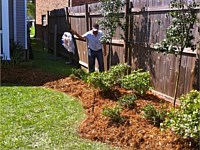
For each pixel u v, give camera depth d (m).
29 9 33.84
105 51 9.30
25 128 5.17
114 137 4.73
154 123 4.91
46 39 19.25
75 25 12.21
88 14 10.55
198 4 5.31
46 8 22.02
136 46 7.56
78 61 11.83
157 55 6.66
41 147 4.48
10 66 10.35
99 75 7.05
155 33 6.68
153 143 4.39
